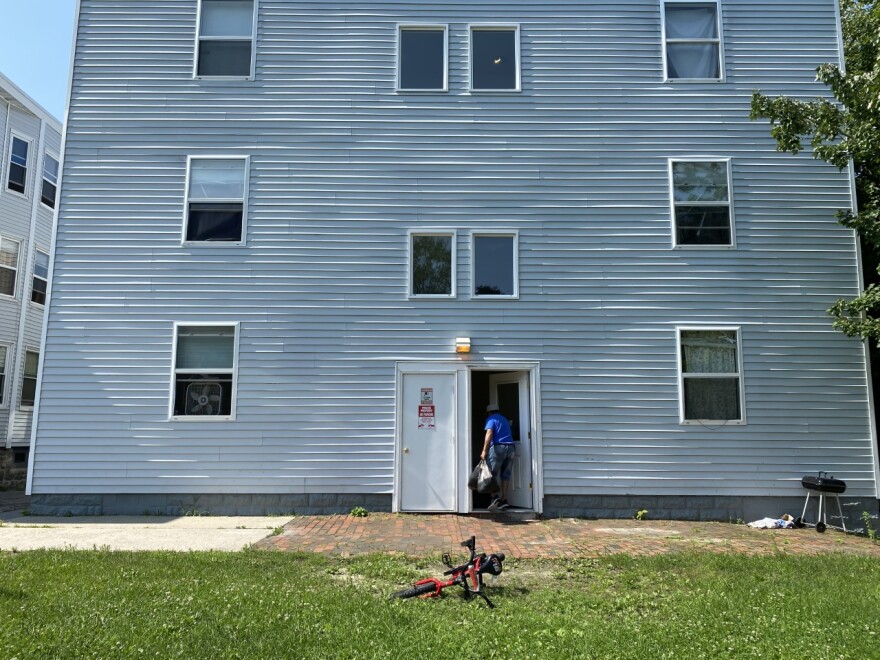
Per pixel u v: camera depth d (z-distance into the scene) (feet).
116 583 19.62
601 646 15.31
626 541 28.78
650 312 36.35
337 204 37.06
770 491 34.94
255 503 34.65
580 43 38.47
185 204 36.83
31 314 65.98
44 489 34.42
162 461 34.83
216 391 35.60
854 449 35.32
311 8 38.55
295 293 36.29
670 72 38.45
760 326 36.27
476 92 37.96
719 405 35.70
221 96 37.70
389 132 37.68
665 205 37.22
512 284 36.76
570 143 37.73
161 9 38.40
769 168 37.58
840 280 36.65
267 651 14.46
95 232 36.42
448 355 35.94
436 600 19.16
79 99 37.47
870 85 31.91
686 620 17.42
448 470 35.09
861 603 18.74
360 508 34.50
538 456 35.06
